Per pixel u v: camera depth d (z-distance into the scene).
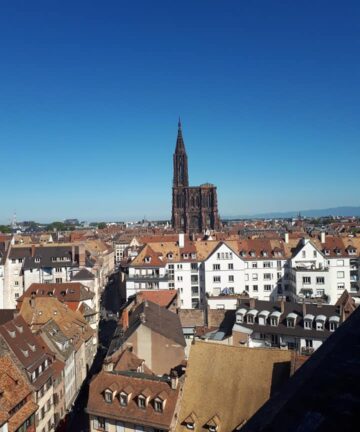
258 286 154.88
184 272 155.62
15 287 163.50
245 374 58.38
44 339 85.81
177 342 80.81
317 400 10.72
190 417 57.06
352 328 13.07
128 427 59.72
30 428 66.00
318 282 143.75
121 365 71.38
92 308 132.00
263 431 10.60
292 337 95.25
